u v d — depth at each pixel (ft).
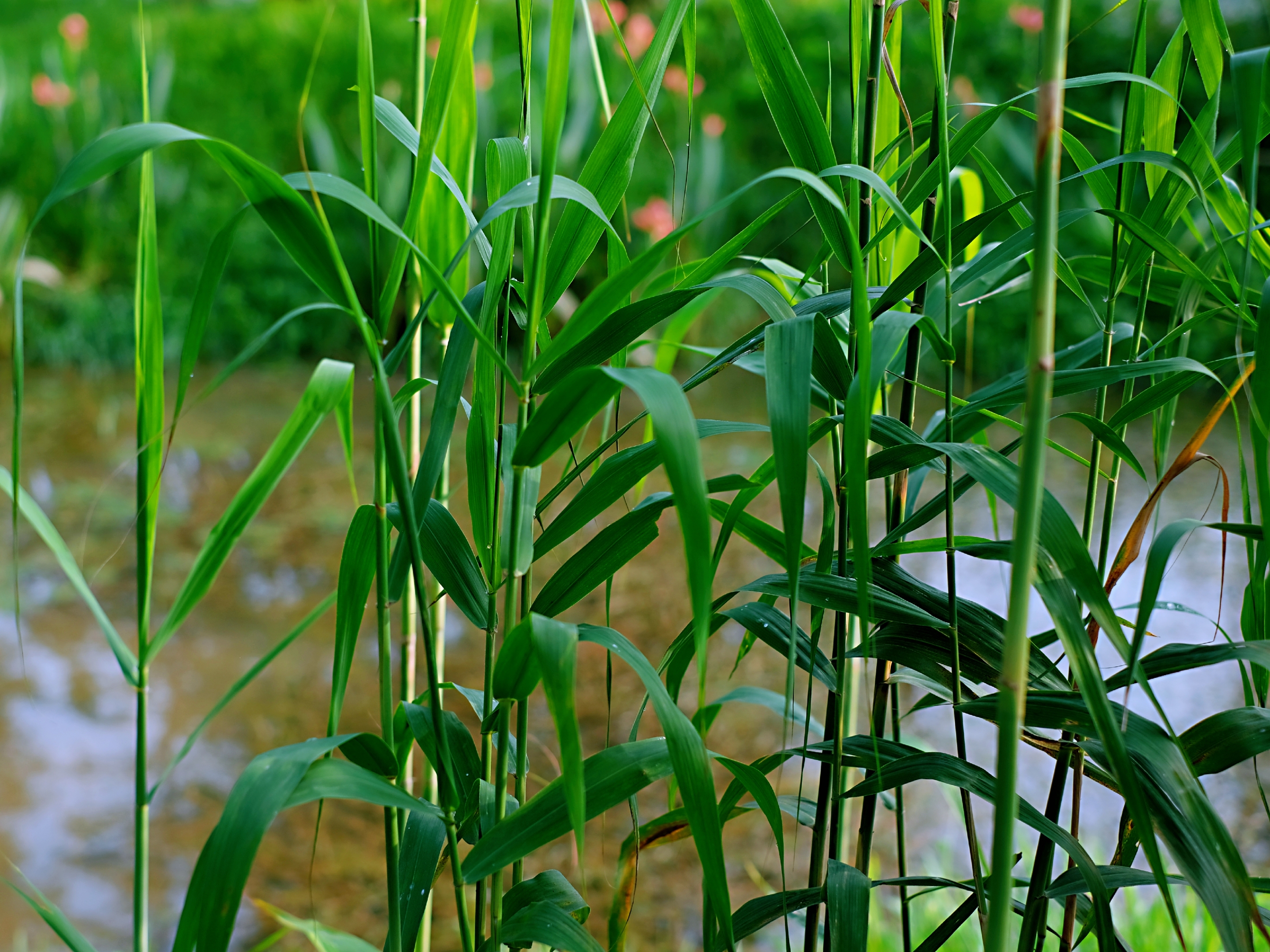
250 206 5.45
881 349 5.51
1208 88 5.84
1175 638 15.03
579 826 5.36
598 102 19.25
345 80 36.04
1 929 9.94
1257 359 5.41
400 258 5.69
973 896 6.00
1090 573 5.45
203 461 24.13
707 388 30.42
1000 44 31.19
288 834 11.62
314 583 18.17
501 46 36.45
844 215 5.29
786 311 5.56
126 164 5.27
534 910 5.79
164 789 12.33
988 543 5.77
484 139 21.27
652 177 33.01
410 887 5.93
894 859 10.66
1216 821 5.48
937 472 6.10
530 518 5.87
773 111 5.89
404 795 5.56
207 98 35.99
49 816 11.76
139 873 5.73
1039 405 5.15
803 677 14.79
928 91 30.96
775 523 19.83
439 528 5.97
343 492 22.43
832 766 6.06
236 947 9.67
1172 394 5.93
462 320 5.96
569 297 27.78
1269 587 6.02
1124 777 5.37
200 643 16.10
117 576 18.31
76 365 31.65
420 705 6.01
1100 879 5.70
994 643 5.81
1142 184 6.31
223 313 32.71
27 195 34.24
